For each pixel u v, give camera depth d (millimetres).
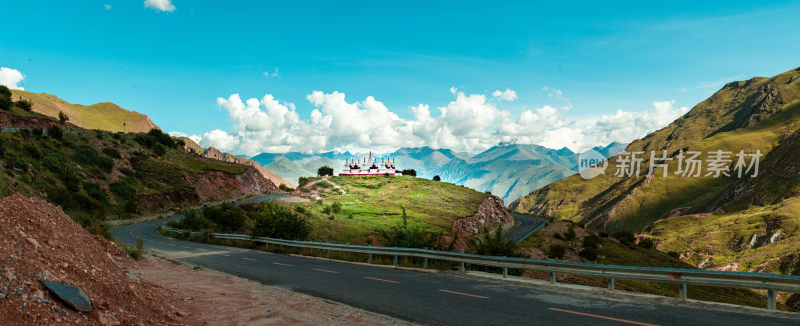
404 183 91250
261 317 8562
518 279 14555
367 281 14625
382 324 8461
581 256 53125
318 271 17531
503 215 81688
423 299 11219
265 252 27562
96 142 90062
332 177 100938
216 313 8648
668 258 62688
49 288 5457
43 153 69375
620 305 10125
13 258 5918
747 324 8000
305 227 31250
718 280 9875
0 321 4359
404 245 24359
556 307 10039
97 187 68625
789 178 170750
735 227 146875
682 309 9492
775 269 106250
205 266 19234
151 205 77188
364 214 60438
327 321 8516
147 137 113375
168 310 7750
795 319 8156
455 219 63469
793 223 128500
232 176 113812
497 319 8922
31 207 9828
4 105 91062
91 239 11195
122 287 7449
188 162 111500
